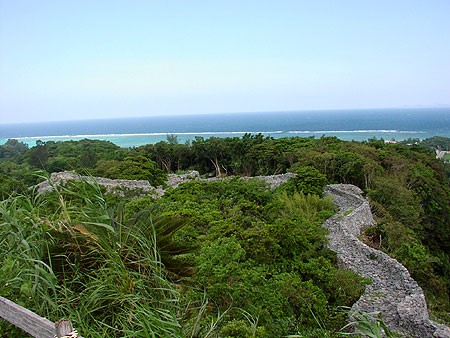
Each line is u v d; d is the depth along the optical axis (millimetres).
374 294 13773
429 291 19109
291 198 25938
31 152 61750
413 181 37000
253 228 15141
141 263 5258
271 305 9859
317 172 30094
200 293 6426
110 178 37062
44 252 5156
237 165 57188
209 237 14234
